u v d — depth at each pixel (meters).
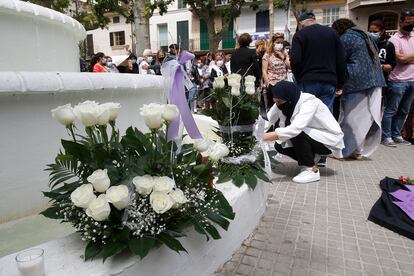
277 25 23.45
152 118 1.35
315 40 3.69
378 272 1.82
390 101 5.02
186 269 1.56
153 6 14.32
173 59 1.89
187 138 2.61
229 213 1.67
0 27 2.54
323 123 3.26
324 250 2.04
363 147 4.29
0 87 1.65
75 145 1.33
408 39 4.94
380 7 19.22
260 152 2.54
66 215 1.35
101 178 1.20
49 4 9.09
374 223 2.40
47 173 1.99
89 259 1.25
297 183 3.26
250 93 2.38
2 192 1.83
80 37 3.89
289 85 3.14
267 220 2.44
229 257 1.93
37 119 1.90
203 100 2.61
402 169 3.78
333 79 3.74
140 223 1.30
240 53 5.35
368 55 3.93
